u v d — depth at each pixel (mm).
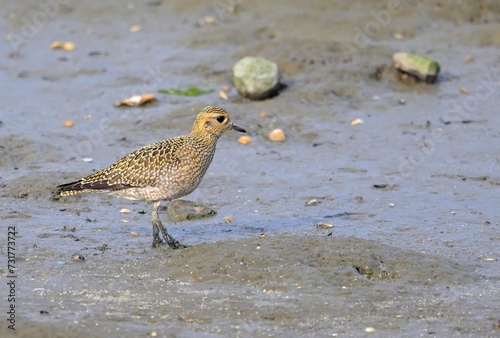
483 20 24172
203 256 11953
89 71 22078
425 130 18219
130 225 13883
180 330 10055
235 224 13852
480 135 17891
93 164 16734
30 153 17156
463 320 10250
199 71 21516
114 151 17422
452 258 12219
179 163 12852
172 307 10633
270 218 14148
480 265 12016
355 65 20953
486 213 14234
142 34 24281
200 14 25109
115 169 12961
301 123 18594
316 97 19609
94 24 25297
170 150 12922
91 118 19141
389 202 14852
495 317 10320
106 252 12609
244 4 25062
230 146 17625
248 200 15039
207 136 13188
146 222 14047
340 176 16172
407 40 22906
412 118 18797
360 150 17406
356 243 12148
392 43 22641
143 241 13117
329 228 13586
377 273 11508
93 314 10469
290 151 17422
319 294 10898
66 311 10547
